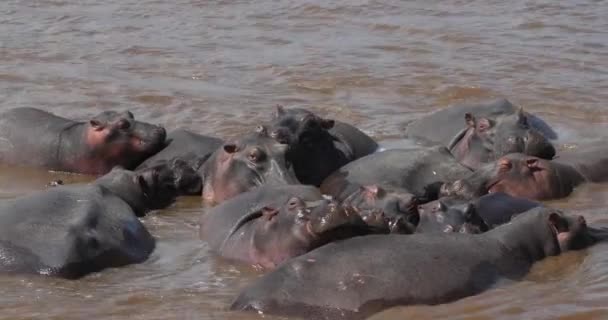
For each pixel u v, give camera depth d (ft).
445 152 133.90
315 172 136.46
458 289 90.84
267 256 102.17
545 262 99.81
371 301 88.38
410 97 176.96
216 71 194.70
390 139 154.81
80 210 107.86
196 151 141.38
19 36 226.99
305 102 174.29
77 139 144.97
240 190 128.16
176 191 132.36
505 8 241.35
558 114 165.58
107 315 91.71
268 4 255.29
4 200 120.16
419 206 107.76
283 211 101.45
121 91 180.86
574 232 103.04
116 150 142.92
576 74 186.29
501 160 126.82
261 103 173.17
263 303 89.71
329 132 144.25
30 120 150.20
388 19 234.38
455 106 159.74
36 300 95.30
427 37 216.54
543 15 232.73
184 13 249.75
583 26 221.46
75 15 250.16
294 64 197.57
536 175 126.31
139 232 110.93
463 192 123.03
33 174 144.36
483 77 185.88
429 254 92.53
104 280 100.78
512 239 98.89
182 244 112.16
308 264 90.99
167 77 190.70
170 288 98.53
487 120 142.41
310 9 247.50
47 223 104.94
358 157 143.84
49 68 197.57
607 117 163.12
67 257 101.04
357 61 198.80
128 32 230.27
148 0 266.98
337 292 88.74
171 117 165.37
